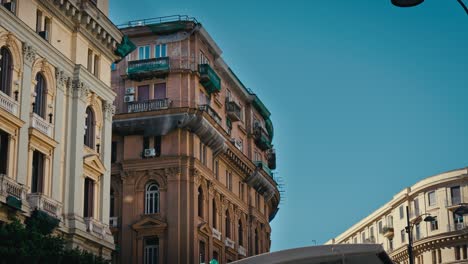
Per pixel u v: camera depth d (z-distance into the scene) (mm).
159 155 60781
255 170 74875
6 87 37688
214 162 66250
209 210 63281
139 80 62594
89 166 44094
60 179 41375
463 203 95188
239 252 70375
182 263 58312
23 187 37250
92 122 45531
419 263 98812
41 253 32438
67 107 42781
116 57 48688
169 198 59688
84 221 42719
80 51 44219
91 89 44969
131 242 59531
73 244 40906
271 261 16781
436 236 95812
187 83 61906
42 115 40500
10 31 37719
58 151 41406
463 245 93875
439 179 97875
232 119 71375
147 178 60594
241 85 73625
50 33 41625
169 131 60562
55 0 41438
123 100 62156
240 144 74000
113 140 61906
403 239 103688
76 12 43250
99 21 45125
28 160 38656
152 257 59281
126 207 60219
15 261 31469
